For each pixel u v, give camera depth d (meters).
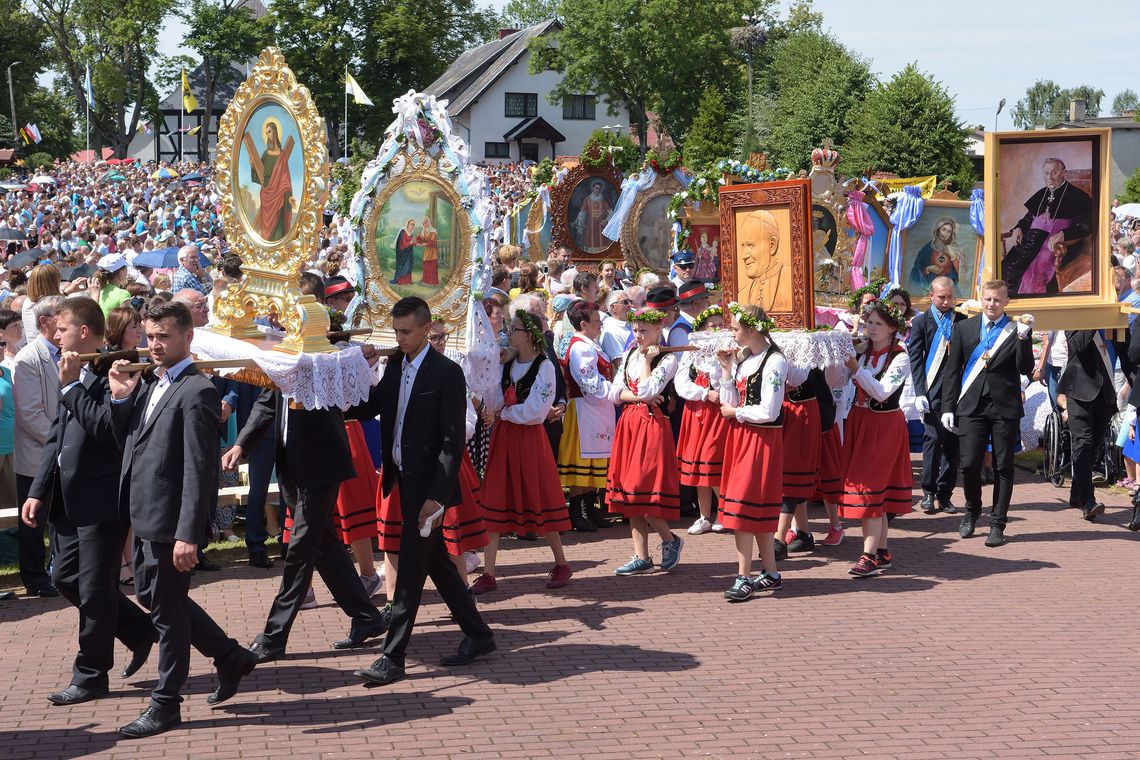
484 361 7.75
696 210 13.63
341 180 24.22
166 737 5.39
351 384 6.34
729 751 5.23
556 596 7.79
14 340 8.38
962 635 6.95
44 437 7.76
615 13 66.12
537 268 12.64
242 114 6.75
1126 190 43.19
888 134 37.88
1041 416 12.54
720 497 7.69
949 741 5.36
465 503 7.42
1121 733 5.46
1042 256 9.56
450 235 8.12
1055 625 7.16
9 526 7.85
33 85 85.38
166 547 5.42
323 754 5.19
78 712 5.72
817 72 62.84
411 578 6.11
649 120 75.94
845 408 9.93
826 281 13.66
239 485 9.41
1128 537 9.44
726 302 9.14
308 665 6.41
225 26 71.31
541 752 5.21
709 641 6.82
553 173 17.31
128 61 80.06
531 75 74.56
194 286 11.79
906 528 9.84
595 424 9.41
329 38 68.69
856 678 6.20
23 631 7.05
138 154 95.88
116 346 6.62
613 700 5.86
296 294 6.44
